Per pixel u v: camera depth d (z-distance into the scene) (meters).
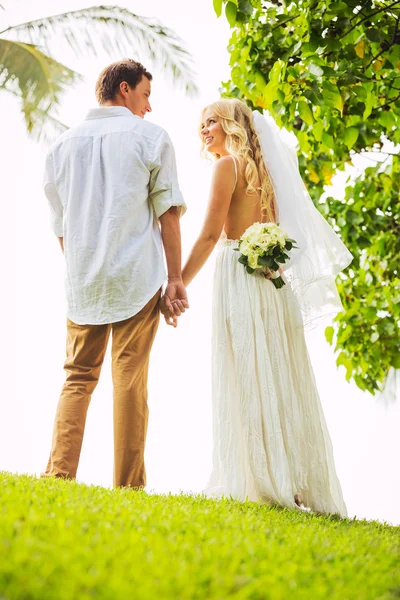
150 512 2.89
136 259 4.62
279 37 6.49
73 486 3.45
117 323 4.60
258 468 4.34
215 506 3.57
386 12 6.62
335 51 6.35
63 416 4.54
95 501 3.02
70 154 4.83
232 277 4.73
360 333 9.69
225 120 5.05
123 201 4.64
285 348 4.68
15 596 1.66
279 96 6.29
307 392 4.69
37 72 9.11
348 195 9.44
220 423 4.54
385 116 7.31
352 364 9.81
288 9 6.91
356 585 2.24
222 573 2.04
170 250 4.74
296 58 6.49
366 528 3.84
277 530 3.01
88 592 1.72
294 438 4.48
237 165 4.91
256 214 4.93
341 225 9.21
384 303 9.68
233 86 7.74
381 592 2.27
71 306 4.69
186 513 3.00
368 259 9.65
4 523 2.25
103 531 2.38
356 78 6.26
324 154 8.58
